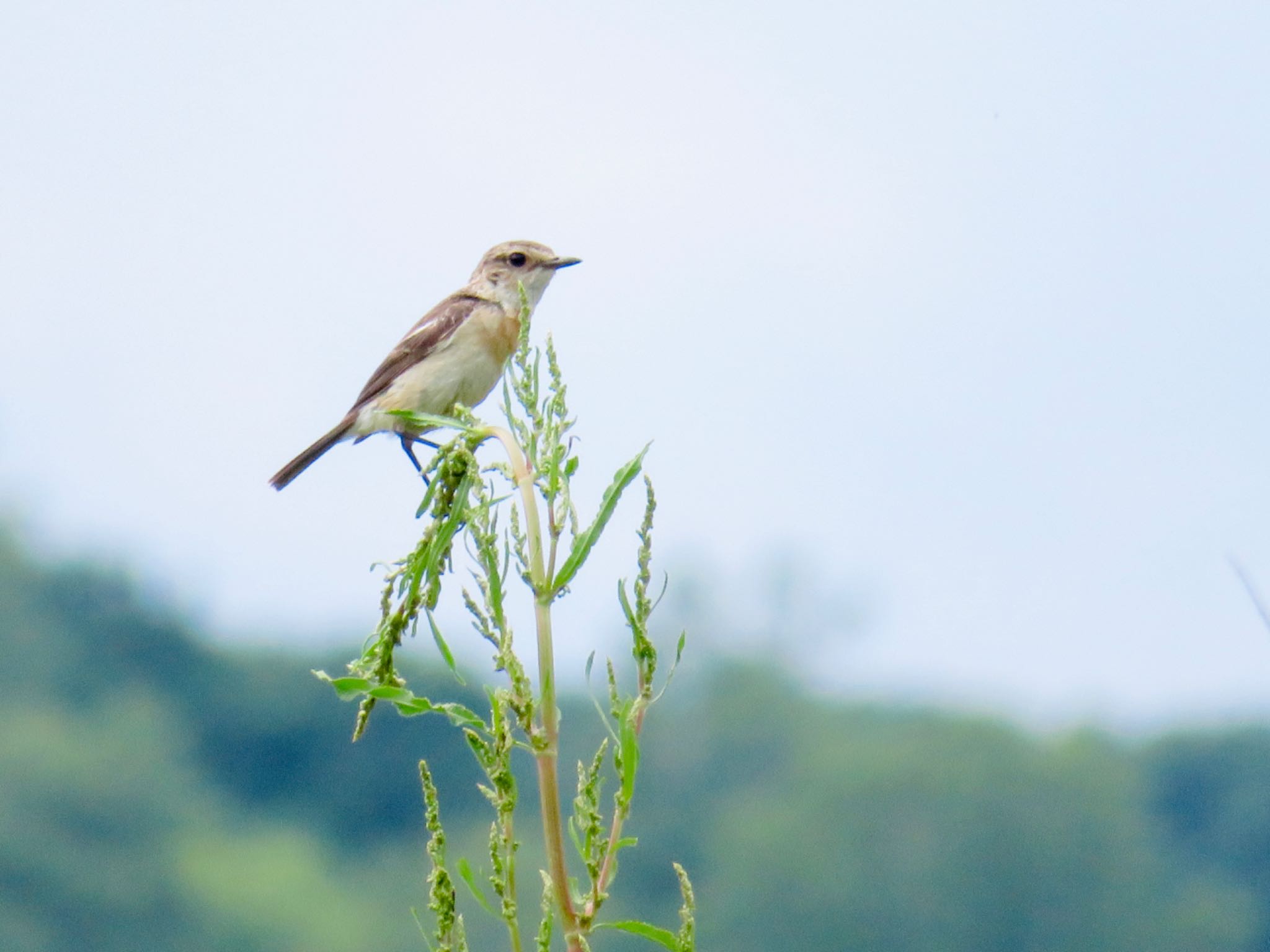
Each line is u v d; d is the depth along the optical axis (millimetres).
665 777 52719
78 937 44438
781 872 44656
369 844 51562
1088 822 44656
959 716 50375
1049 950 43250
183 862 47594
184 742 55750
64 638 58062
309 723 56594
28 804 46875
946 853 44469
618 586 4719
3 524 61094
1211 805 50875
